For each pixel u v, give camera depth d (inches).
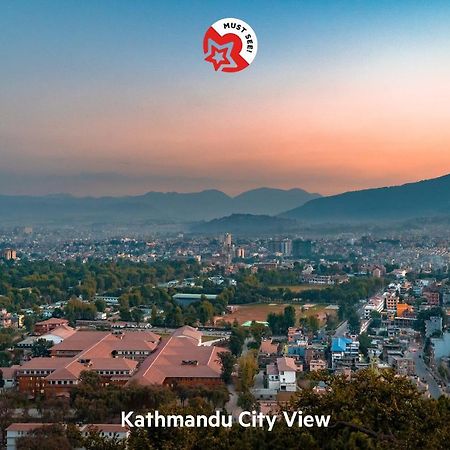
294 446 5546.3
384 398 6013.8
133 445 6363.2
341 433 5625.0
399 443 5295.3
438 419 5615.2
